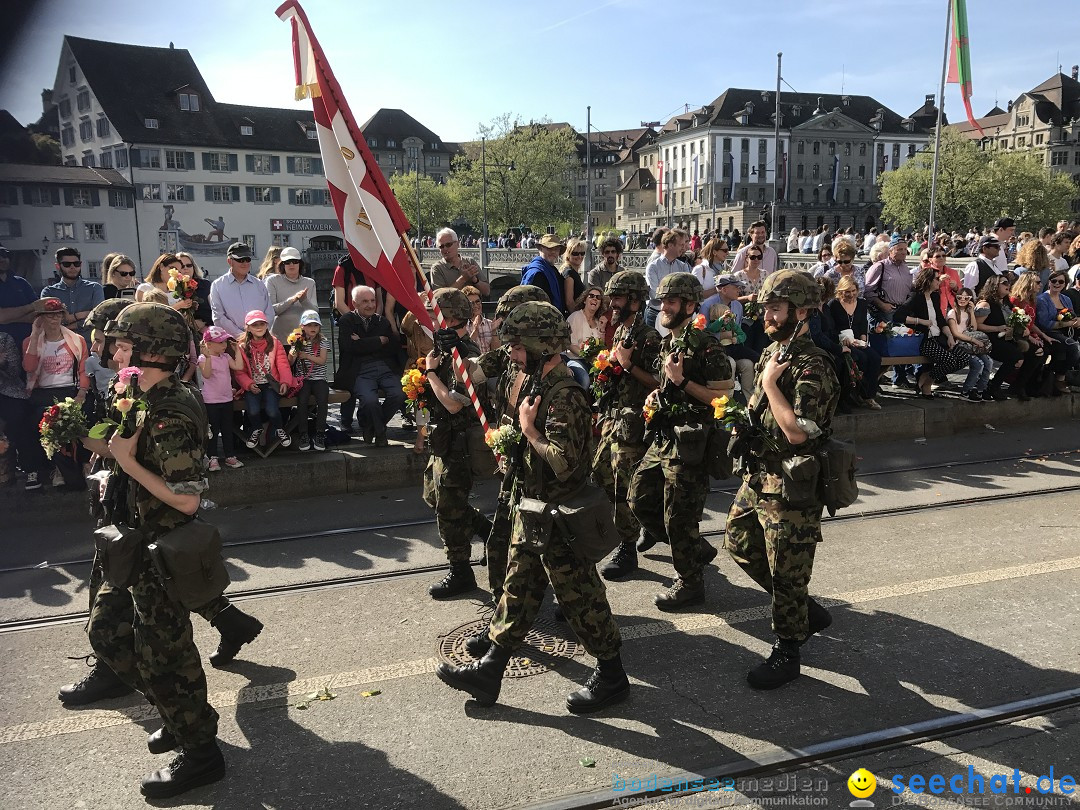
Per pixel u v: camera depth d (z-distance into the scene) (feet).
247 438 23.76
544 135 280.92
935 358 31.09
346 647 14.62
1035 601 16.20
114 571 10.51
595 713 12.48
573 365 24.08
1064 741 11.57
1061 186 227.40
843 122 344.90
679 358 15.25
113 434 10.63
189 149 210.18
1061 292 33.60
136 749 11.76
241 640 13.93
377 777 10.98
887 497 22.94
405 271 14.82
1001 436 30.50
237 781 10.96
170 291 20.36
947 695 12.81
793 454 12.85
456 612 16.05
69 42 208.74
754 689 13.12
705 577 17.76
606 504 12.17
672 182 380.17
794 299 12.56
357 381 24.91
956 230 227.61
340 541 19.83
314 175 228.84
